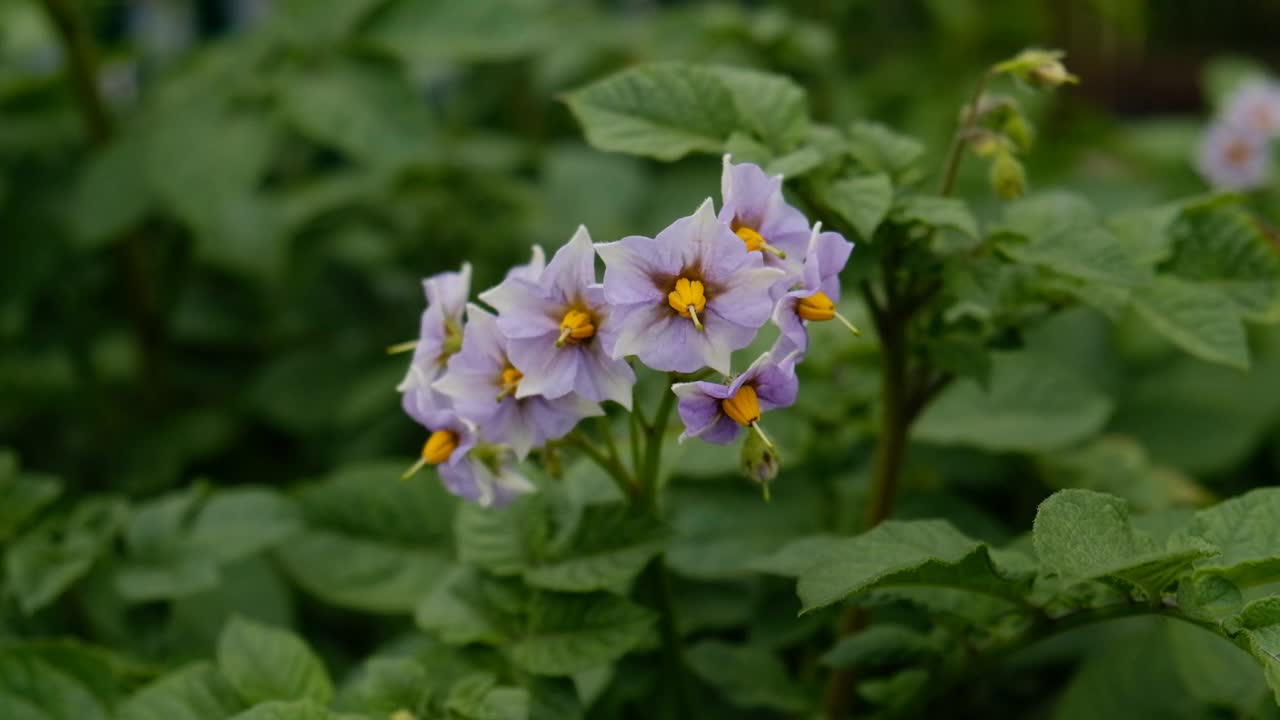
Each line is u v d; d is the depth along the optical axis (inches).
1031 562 24.2
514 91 50.9
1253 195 48.1
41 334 40.1
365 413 38.6
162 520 28.5
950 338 26.3
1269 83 58.2
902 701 26.3
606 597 25.4
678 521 28.4
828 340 29.4
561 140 51.5
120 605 28.8
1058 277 26.0
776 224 23.9
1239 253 26.7
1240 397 37.0
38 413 40.1
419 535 28.4
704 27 41.1
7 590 27.8
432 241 41.1
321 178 45.4
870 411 29.5
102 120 37.8
